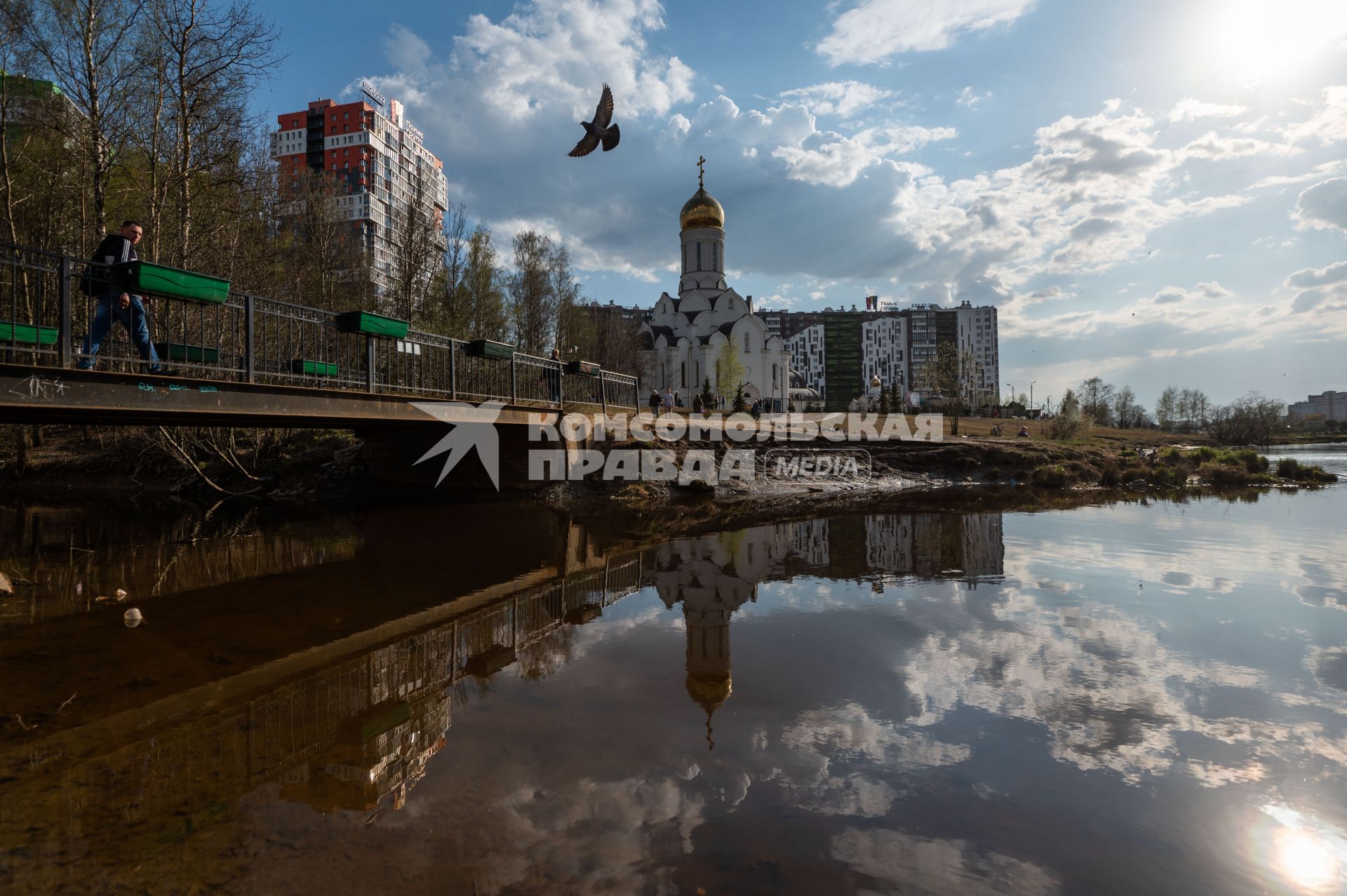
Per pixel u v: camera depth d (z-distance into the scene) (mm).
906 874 2602
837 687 4727
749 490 20078
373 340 11227
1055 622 6441
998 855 2746
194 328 15945
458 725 4051
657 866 2627
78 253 16781
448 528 12805
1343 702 4410
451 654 5492
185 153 15641
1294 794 3256
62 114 14922
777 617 6723
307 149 84250
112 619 6430
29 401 6586
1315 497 20547
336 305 27641
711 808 3090
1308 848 2799
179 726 4016
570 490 17438
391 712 4266
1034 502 18719
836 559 9977
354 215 78125
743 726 4035
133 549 10516
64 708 4270
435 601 7305
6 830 2865
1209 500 19641
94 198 16094
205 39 15148
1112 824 2994
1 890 2426
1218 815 3068
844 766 3527
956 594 7684
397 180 88062
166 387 7895
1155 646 5660
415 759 3580
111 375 7289
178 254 16078
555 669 5133
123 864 2619
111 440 23266
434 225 31844
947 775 3436
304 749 3727
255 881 2521
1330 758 3633
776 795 3219
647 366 60562
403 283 30203
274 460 20516
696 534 12445
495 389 15758
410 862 2646
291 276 24953
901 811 3084
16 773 3400
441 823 2945
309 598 7352
